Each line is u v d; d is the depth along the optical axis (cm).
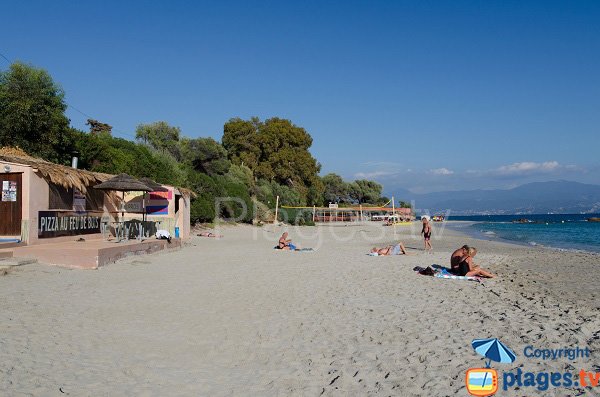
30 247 1421
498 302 1008
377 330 774
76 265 1353
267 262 1662
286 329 779
